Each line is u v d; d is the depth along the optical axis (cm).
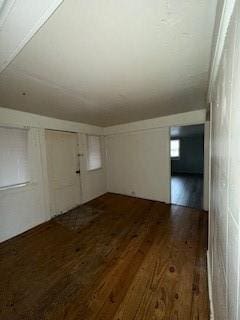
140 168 474
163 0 92
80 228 311
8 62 147
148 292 166
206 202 371
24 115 309
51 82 196
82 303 157
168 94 253
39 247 253
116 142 518
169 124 409
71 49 136
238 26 56
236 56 59
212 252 159
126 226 312
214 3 94
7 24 100
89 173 472
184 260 212
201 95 262
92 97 253
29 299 163
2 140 278
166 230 291
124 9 97
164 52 143
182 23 110
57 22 104
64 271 200
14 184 294
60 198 384
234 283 59
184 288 169
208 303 152
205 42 130
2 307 156
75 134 428
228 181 74
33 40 122
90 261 217
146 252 231
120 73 180
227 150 77
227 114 78
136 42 130
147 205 420
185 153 914
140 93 244
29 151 318
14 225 291
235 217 58
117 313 146
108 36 121
